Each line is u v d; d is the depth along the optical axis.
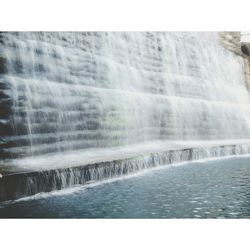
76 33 13.95
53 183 8.77
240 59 27.61
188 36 22.36
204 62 23.50
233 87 26.02
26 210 7.62
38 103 11.12
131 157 11.42
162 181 10.65
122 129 14.62
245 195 9.27
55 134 11.57
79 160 10.49
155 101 16.98
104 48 15.49
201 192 9.54
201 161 14.71
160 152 13.03
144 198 8.83
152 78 18.50
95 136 13.20
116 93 14.70
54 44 12.89
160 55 19.56
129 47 17.31
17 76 11.11
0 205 7.79
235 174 11.91
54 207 7.87
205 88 22.66
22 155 10.23
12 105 10.26
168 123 17.62
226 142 19.42
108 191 9.28
